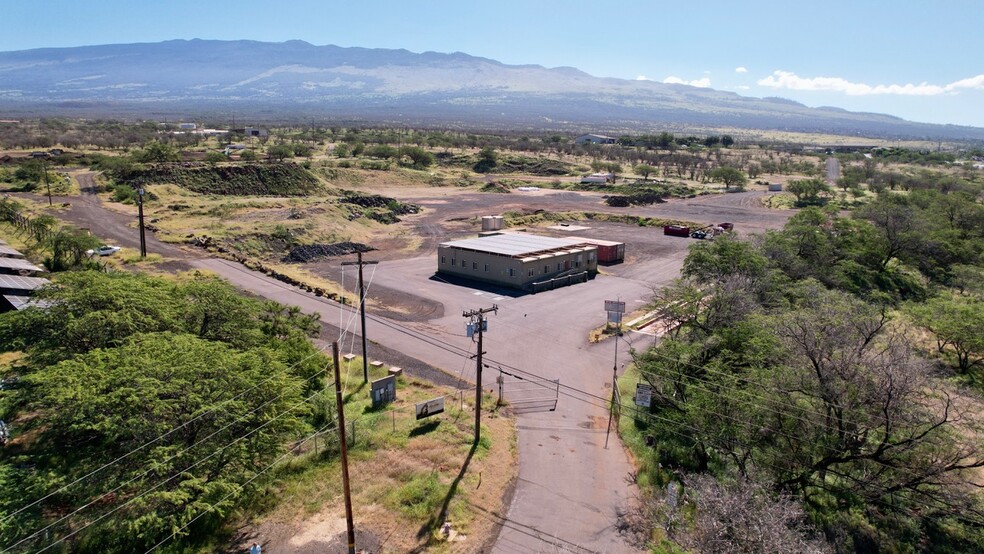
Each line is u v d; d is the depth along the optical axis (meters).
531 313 51.94
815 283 49.12
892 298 60.75
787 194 138.12
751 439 26.98
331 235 79.50
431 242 80.88
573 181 154.75
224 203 92.00
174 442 22.92
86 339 30.34
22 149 158.38
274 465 26.97
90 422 22.28
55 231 68.12
